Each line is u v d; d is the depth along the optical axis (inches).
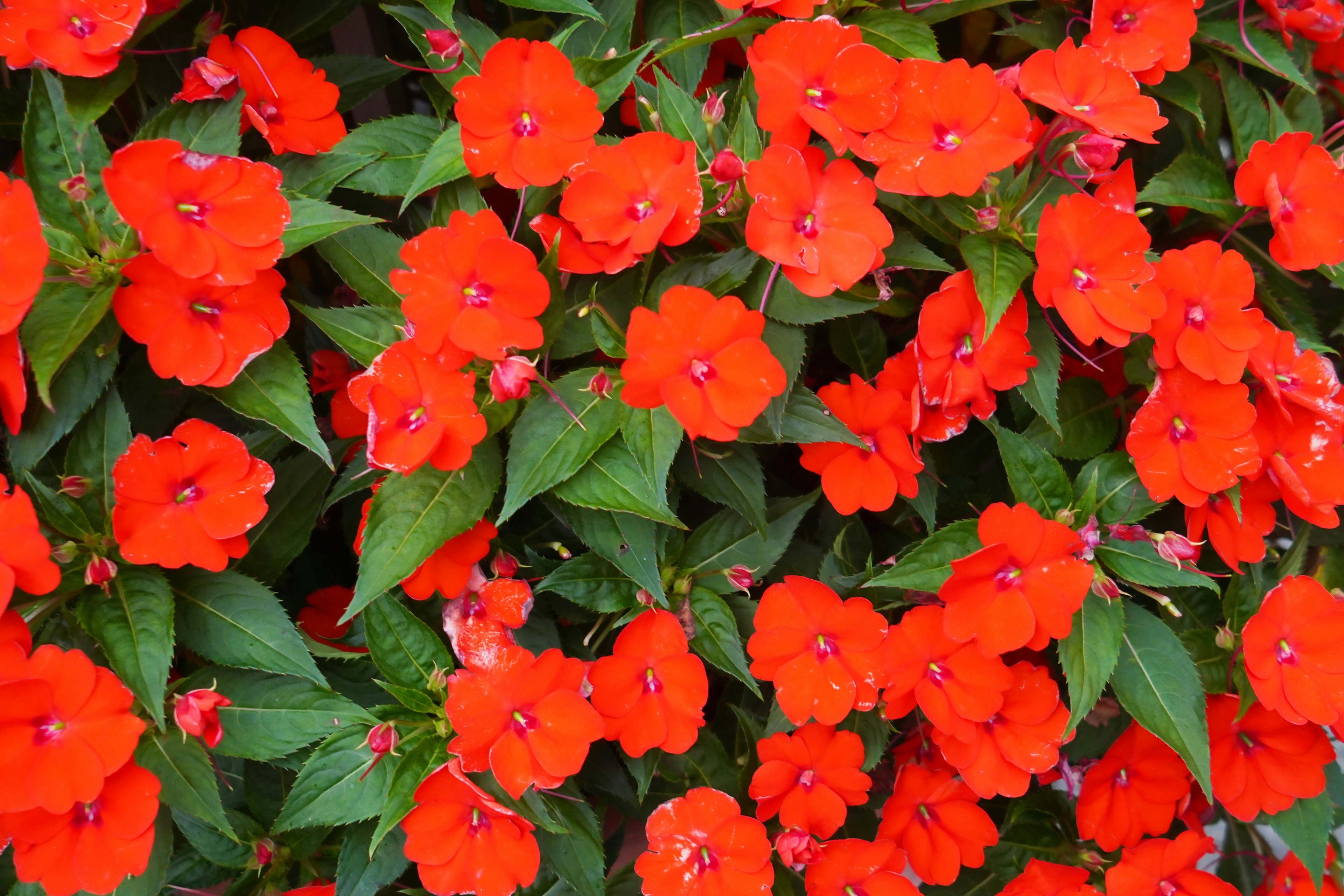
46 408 26.9
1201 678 29.9
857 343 30.4
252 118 28.3
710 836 28.5
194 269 26.0
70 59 27.0
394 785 27.5
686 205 27.0
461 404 27.0
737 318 26.5
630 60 28.3
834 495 29.3
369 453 26.5
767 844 28.3
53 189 27.5
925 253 28.0
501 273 26.8
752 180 26.8
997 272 27.5
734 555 29.4
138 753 27.3
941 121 27.5
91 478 27.3
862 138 27.8
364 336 28.1
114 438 27.4
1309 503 28.4
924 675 28.5
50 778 25.9
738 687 31.5
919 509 29.9
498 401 27.2
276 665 27.5
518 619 28.2
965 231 28.5
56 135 27.5
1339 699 28.4
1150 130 27.5
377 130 29.3
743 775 30.0
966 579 27.5
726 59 31.3
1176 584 28.2
